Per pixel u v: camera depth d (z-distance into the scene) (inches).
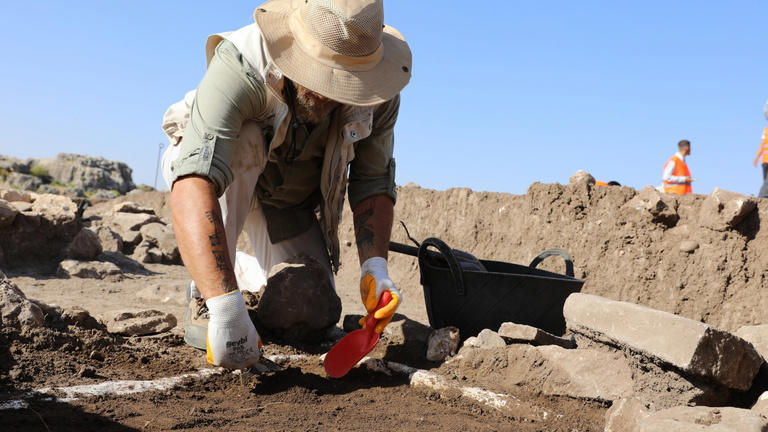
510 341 125.2
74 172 2058.3
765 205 193.5
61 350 112.6
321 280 142.6
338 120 126.0
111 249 327.3
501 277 132.1
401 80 117.0
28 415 82.6
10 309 114.0
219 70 113.2
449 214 302.8
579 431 95.9
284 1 119.0
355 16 106.5
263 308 138.3
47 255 269.4
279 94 114.7
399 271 307.0
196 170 106.7
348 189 139.4
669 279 209.6
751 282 192.7
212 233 103.8
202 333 126.2
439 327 144.3
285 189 145.7
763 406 87.4
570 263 148.4
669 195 219.0
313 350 139.2
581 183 243.4
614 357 108.0
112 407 89.6
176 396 99.1
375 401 106.1
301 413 95.7
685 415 81.3
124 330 137.3
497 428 93.9
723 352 91.7
